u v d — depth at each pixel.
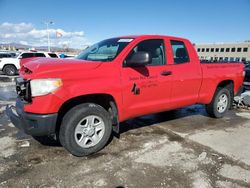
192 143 4.10
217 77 5.20
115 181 2.91
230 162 3.43
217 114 5.56
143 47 4.02
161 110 4.36
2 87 10.68
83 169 3.17
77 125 3.38
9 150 3.68
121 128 4.81
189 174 3.09
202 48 66.50
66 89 3.17
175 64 4.41
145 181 2.92
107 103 3.83
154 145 3.97
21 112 3.25
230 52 60.06
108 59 3.77
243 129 4.93
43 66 3.18
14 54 19.09
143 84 3.90
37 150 3.71
